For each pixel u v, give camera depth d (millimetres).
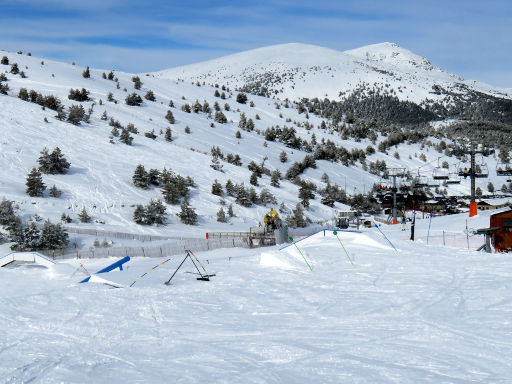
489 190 146125
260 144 145750
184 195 79500
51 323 10445
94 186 74500
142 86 185750
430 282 13320
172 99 178875
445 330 8742
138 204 71500
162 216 66688
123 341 9062
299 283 14211
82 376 7098
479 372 6625
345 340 8438
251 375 6836
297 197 99688
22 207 60312
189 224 68312
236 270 17453
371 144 187500
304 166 130250
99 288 14398
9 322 10547
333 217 89875
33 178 65812
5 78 137375
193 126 143125
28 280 20844
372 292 12414
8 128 89375
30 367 7582
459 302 10859
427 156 183500
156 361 7742
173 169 92938
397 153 175625
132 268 19812
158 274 16922
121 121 123125
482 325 8945
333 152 151375
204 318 10578
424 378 6441
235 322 10141
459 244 26938
